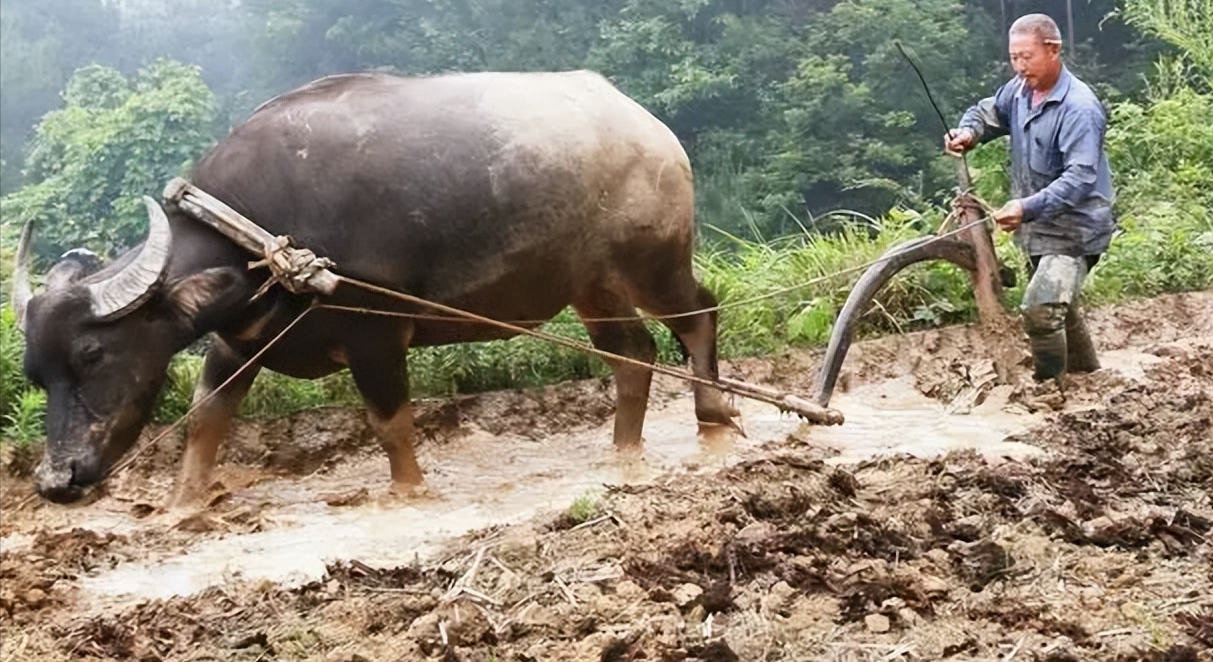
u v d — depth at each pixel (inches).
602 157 302.8
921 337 412.8
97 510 311.6
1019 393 345.7
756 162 677.9
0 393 364.8
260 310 290.0
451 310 283.9
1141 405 322.7
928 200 616.7
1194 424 299.0
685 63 682.8
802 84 657.0
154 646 212.7
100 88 765.3
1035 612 196.9
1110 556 217.8
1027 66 334.3
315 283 277.1
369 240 287.1
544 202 295.4
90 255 298.8
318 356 300.7
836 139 668.7
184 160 682.2
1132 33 757.9
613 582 215.2
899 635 192.7
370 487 317.4
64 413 276.2
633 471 311.4
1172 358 389.7
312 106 294.7
